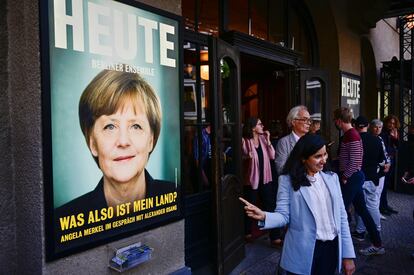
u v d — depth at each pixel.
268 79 6.61
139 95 2.71
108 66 2.49
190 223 3.63
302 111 4.16
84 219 2.38
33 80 2.17
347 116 4.46
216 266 3.70
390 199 7.43
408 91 11.05
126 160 2.63
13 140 2.35
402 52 8.65
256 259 4.31
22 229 2.33
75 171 2.32
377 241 4.43
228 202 3.90
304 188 2.34
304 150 2.36
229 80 4.10
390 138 7.54
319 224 2.32
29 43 2.18
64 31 2.23
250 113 6.86
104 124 2.49
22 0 2.21
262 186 4.84
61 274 2.27
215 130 3.66
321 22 6.89
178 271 3.07
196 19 4.04
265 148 4.94
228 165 4.13
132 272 2.70
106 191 2.52
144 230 2.79
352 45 7.57
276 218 2.34
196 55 3.79
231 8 4.64
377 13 7.41
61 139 2.24
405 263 4.24
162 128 2.93
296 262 2.31
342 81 7.02
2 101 2.31
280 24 5.84
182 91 3.12
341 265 2.41
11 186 2.35
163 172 2.95
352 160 4.33
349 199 4.38
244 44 4.46
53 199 2.21
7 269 2.34
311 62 7.02
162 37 2.91
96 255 2.46
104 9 2.45
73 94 2.29
